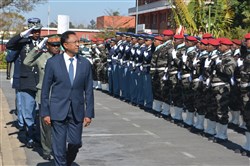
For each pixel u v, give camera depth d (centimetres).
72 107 637
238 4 2088
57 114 632
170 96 1212
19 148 885
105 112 1366
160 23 4569
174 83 1159
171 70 1163
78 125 645
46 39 820
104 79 1944
